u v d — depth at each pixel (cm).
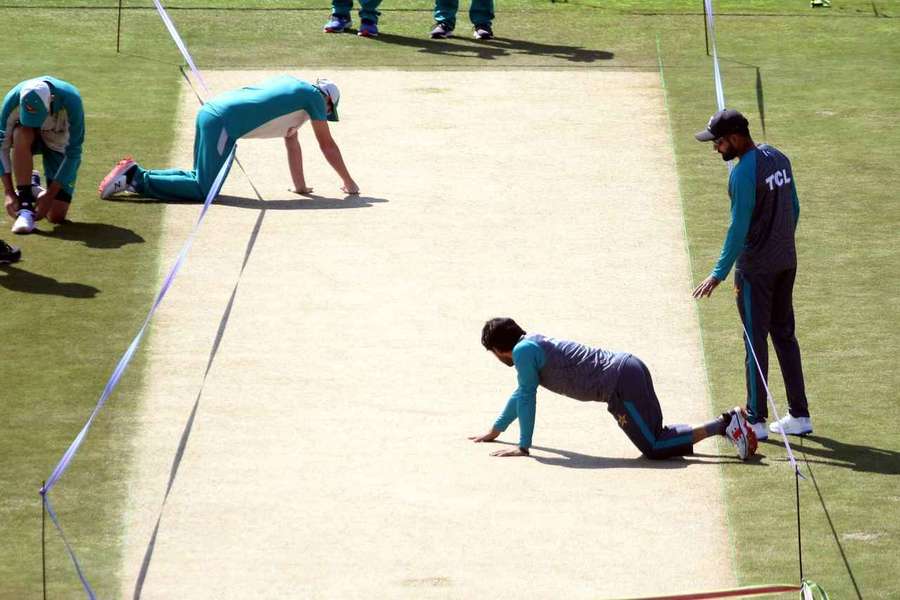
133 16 6550
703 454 2911
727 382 3241
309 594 2325
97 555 2450
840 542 2520
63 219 4162
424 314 3584
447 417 3045
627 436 2939
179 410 3044
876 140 4991
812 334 3516
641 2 7094
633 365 2825
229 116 4322
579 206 4375
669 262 3959
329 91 4384
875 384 3238
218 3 6850
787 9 6956
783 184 2945
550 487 2716
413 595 2320
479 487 2714
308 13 6725
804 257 4016
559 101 5409
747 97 5469
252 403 3089
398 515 2598
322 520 2581
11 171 4116
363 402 3108
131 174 4366
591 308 3638
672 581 2366
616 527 2558
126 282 3744
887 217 4306
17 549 2466
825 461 2864
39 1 6762
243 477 2750
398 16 6725
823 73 5809
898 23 6675
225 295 3675
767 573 2395
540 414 3078
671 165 4750
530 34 6431
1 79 5434
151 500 2653
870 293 3766
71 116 4069
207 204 3691
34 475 2738
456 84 5612
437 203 4378
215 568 2409
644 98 5456
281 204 4362
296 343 3406
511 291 3734
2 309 3550
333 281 3775
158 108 5216
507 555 2453
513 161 4766
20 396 3083
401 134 5009
